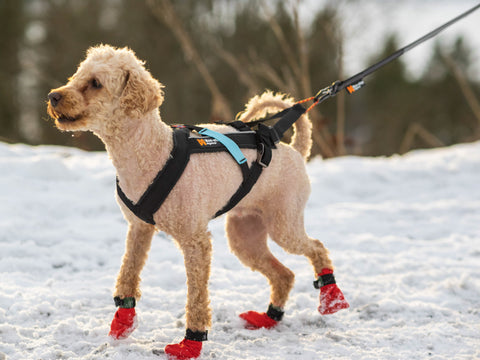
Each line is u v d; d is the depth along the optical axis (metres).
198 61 9.43
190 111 19.67
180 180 2.78
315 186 7.48
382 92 31.98
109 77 2.62
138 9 19.67
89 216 5.71
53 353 2.88
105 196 6.25
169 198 2.77
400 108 30.77
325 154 9.80
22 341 3.03
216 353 2.97
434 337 3.29
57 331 3.16
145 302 3.78
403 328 3.47
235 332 3.33
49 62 20.61
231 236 3.58
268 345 3.14
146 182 2.77
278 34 9.48
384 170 8.19
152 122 2.76
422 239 5.68
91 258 4.64
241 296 4.00
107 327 3.25
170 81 19.33
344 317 3.69
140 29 19.80
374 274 4.59
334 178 7.76
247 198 3.24
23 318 3.32
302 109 3.56
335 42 12.26
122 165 2.78
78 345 3.00
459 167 8.45
